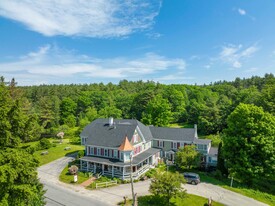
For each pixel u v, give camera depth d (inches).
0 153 644.1
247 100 3065.9
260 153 1546.5
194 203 1213.7
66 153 2206.0
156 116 2896.2
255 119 1588.3
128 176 1531.7
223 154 1658.5
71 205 1138.0
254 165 1549.0
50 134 3181.6
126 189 1375.5
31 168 676.1
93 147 1752.0
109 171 1583.4
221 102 3939.5
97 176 1540.4
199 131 3334.2
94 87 6264.8
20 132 725.3
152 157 1888.5
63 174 1616.6
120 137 1720.0
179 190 1163.3
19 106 720.3
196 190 1408.7
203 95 4709.6
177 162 1777.8
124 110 4202.8
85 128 2292.1
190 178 1520.7
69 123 3794.3
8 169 594.9
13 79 1990.7
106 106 4192.9
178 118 3946.9
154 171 1683.1
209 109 3216.0
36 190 695.7
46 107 3511.3
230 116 1715.1
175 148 2053.4
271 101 2465.6
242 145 1588.3
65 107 4035.4
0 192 609.6
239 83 6146.7
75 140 2716.5
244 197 1344.7
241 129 1598.2
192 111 3742.6
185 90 5118.1
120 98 4532.5
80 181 1487.5
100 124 1939.0
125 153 1589.6
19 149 706.2
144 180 1545.3
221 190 1425.9
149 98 3814.0
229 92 4948.3
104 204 1154.7
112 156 1672.0
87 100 4399.6
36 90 5413.4
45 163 1893.5
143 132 2043.6
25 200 687.1
